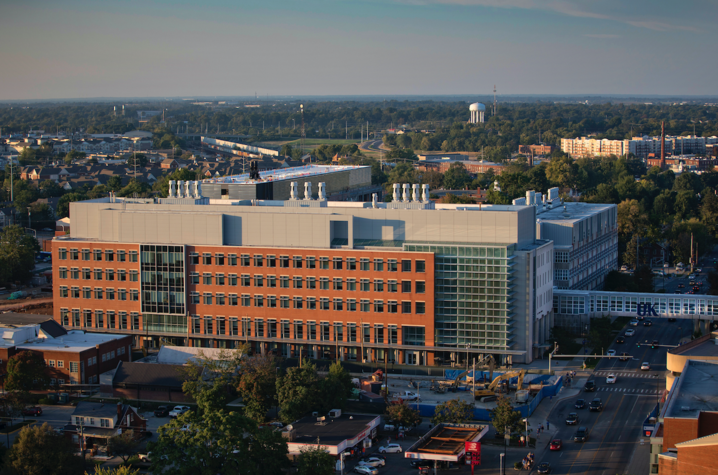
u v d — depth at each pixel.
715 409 128.38
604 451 156.00
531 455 150.12
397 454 157.12
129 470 135.25
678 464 111.00
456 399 178.88
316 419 167.50
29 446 141.25
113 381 192.62
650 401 183.88
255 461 141.12
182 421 140.88
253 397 174.00
